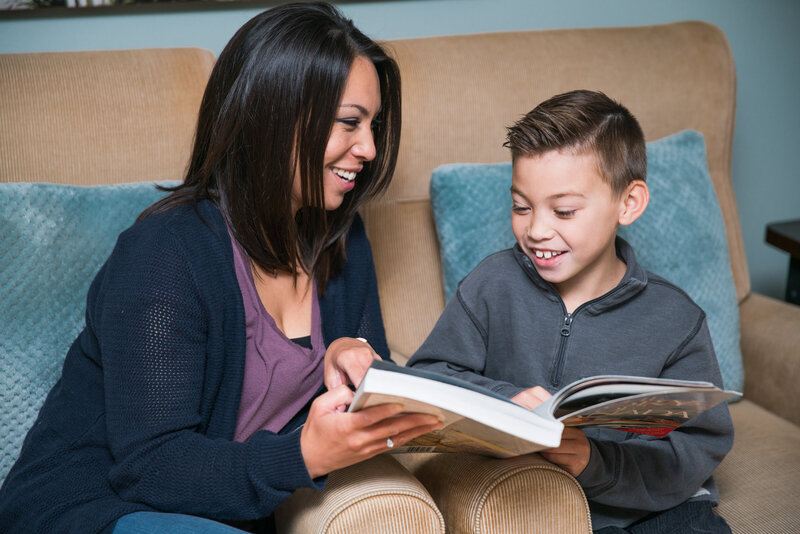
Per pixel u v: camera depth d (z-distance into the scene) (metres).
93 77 1.35
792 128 2.21
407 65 1.53
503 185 1.45
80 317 1.18
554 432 0.75
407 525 0.89
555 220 1.06
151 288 0.91
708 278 1.51
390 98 1.13
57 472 0.95
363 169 1.17
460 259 1.43
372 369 0.73
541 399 0.96
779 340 1.55
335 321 1.18
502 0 1.89
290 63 0.96
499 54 1.57
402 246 1.53
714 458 1.10
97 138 1.34
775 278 2.30
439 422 0.81
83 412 1.01
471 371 1.20
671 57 1.67
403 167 1.52
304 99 0.96
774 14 2.11
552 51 1.60
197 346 0.94
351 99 0.99
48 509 0.90
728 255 1.56
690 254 1.50
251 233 1.02
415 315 1.52
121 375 0.91
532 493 0.92
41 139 1.30
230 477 0.87
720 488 1.25
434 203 1.46
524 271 1.17
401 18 1.83
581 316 1.13
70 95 1.33
